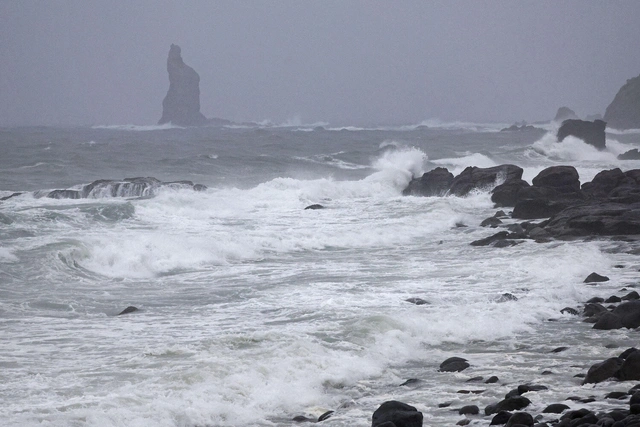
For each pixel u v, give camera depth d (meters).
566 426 18.08
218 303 37.22
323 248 56.28
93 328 31.77
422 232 63.62
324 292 39.31
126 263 46.34
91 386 22.45
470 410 20.67
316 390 23.16
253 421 20.58
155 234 52.94
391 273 45.19
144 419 19.56
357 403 22.00
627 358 23.52
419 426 18.66
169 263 47.72
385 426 18.12
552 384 23.25
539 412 20.05
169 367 24.23
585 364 26.02
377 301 36.44
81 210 61.28
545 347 28.67
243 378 23.14
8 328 31.67
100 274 44.59
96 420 19.09
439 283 41.62
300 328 30.00
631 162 136.75
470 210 76.56
